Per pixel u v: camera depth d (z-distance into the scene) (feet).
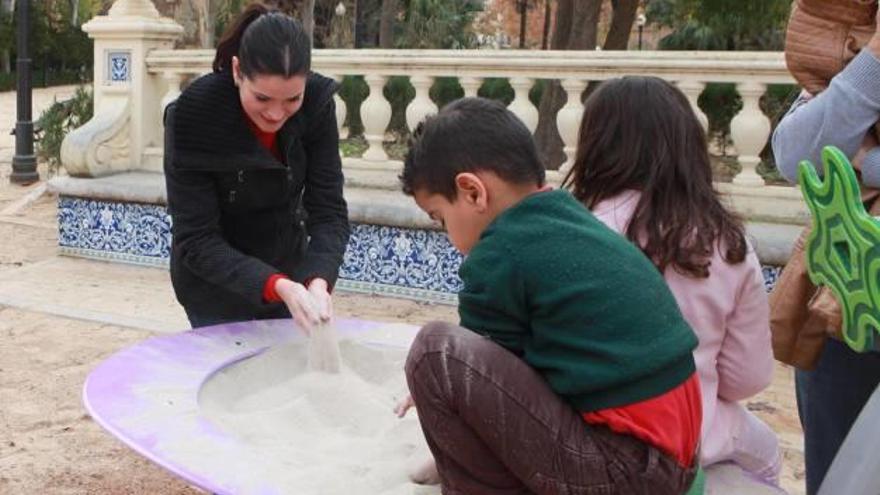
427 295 18.92
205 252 9.27
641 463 5.40
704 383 6.86
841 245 5.49
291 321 10.05
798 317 7.45
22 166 34.91
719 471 7.10
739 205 17.17
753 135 16.99
